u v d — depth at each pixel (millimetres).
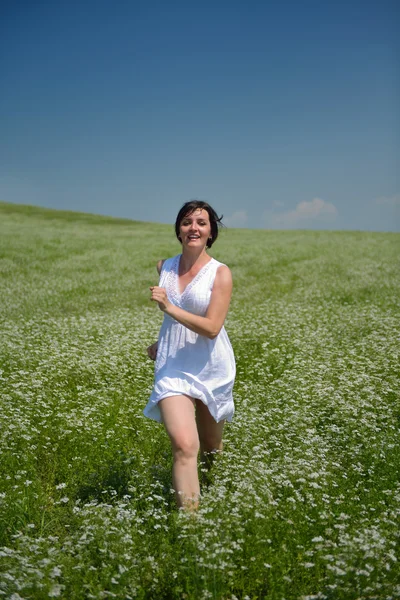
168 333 4773
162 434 6234
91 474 5277
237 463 5148
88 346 10734
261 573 3740
